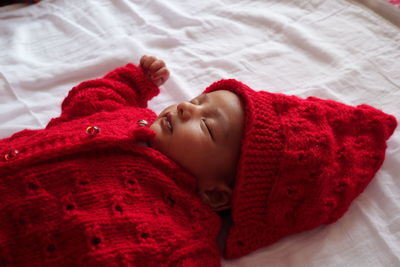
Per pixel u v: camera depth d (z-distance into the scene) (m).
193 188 0.87
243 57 1.27
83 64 1.25
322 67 1.22
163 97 1.22
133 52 1.29
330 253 0.88
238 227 0.87
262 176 0.82
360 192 0.90
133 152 0.83
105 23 1.41
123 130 0.87
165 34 1.37
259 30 1.36
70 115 1.03
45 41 1.37
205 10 1.46
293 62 1.25
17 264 0.69
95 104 1.03
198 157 0.84
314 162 0.81
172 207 0.82
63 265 0.70
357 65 1.19
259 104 0.85
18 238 0.70
